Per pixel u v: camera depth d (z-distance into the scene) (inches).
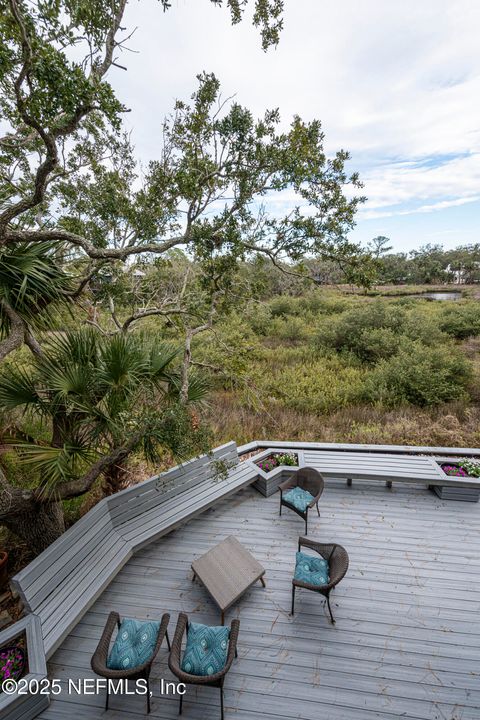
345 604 132.0
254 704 101.7
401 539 164.7
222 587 126.2
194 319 191.9
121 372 132.9
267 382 374.6
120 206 140.6
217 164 130.1
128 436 127.9
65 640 120.8
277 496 199.9
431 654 114.0
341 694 103.6
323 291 1045.8
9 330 129.0
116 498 155.7
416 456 210.5
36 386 133.0
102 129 151.1
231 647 95.8
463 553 156.0
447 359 404.5
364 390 375.2
